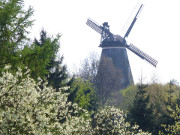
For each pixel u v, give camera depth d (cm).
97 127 4256
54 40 4572
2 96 2628
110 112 4388
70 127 3278
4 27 4203
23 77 3969
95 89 19162
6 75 2695
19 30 4441
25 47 4353
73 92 8244
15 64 4197
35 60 4319
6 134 2458
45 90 3036
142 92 9681
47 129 2769
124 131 4359
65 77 8044
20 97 2670
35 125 2625
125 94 18875
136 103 9331
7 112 2466
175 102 10006
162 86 15512
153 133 8931
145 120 9038
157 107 10319
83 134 3897
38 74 4347
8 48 4309
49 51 4438
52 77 7712
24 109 2644
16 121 2503
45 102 2955
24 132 2527
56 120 3155
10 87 2694
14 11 4228
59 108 3312
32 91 2758
